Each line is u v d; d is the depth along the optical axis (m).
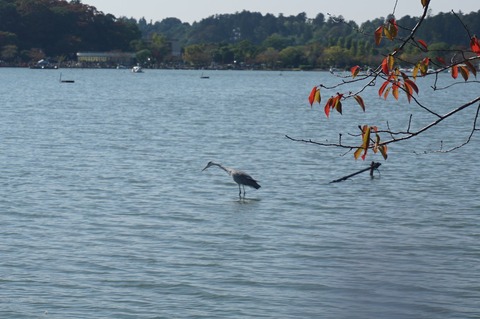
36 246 21.39
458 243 22.02
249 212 26.48
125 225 24.16
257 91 136.12
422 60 9.92
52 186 31.20
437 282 18.33
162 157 40.94
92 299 17.12
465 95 125.94
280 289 17.88
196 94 122.81
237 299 17.20
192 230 23.61
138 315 16.22
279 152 43.16
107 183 32.09
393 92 10.06
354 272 19.11
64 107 85.88
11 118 68.00
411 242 22.11
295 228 24.02
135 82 177.12
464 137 52.66
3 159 39.34
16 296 17.22
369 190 30.83
